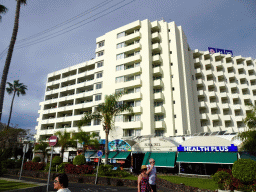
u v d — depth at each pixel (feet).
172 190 49.57
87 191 47.47
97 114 86.02
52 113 184.14
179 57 141.28
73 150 144.15
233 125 144.56
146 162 85.25
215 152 73.05
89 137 108.06
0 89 62.39
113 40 155.84
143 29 144.97
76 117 158.81
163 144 87.35
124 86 136.05
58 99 181.37
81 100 174.70
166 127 122.21
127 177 66.49
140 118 124.36
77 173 73.87
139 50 142.10
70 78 182.29
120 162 100.12
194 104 147.23
